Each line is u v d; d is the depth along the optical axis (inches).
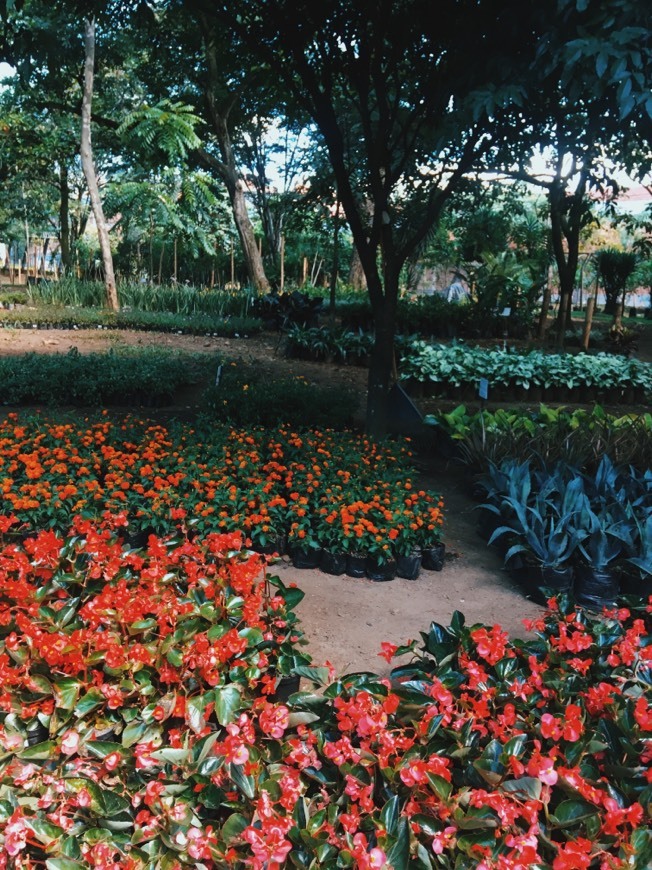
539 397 408.2
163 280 926.4
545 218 705.6
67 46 413.1
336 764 89.0
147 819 80.7
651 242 619.8
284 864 77.9
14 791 85.4
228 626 116.6
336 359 458.0
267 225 928.3
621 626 124.0
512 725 95.7
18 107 724.0
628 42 148.7
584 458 230.2
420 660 115.4
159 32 538.9
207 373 384.5
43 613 114.2
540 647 116.0
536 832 76.8
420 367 394.9
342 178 252.2
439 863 79.0
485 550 195.8
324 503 182.7
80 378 328.2
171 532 171.3
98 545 129.2
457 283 897.5
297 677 116.5
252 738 91.0
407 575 173.8
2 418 285.3
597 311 895.1
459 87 199.9
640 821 83.5
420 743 92.7
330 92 251.6
